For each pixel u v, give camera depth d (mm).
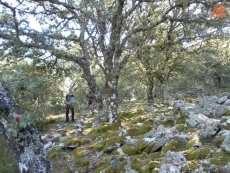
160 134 7684
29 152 5613
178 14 13836
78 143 10000
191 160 5922
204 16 12812
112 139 8656
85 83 20266
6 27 11227
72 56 14539
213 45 21141
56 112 19438
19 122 5102
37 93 4836
